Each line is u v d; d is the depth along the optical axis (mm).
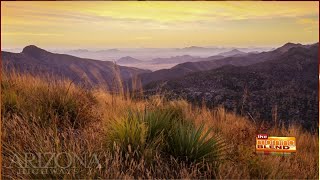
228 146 4066
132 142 3592
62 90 5348
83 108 4809
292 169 3932
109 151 3480
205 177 3275
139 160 3402
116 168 3238
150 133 3867
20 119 4008
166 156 3689
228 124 5508
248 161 3756
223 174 3289
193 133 3791
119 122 3912
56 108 4695
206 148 3676
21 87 5457
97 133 4043
